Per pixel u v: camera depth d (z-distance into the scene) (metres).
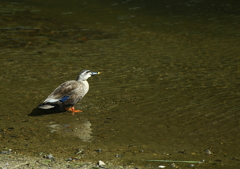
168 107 13.07
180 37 25.06
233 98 13.80
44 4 38.53
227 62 18.83
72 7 37.16
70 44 23.16
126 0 41.19
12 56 20.20
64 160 8.71
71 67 18.17
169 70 17.66
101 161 8.48
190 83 15.71
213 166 8.44
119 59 19.67
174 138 10.44
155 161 8.75
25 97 14.00
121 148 9.68
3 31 26.59
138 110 12.81
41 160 8.65
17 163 8.38
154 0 41.34
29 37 24.98
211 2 40.22
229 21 30.62
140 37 25.09
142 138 10.44
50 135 10.59
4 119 11.82
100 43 23.41
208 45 22.67
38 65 18.52
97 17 32.50
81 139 10.33
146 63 18.89
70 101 12.47
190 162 8.70
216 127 11.24
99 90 14.97
